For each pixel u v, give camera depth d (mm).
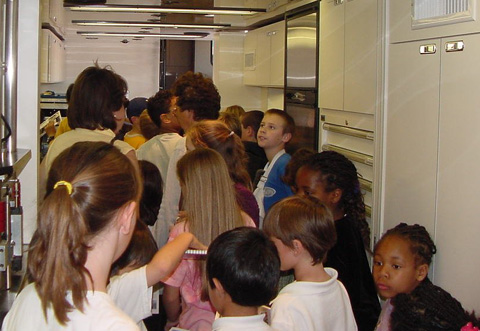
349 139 3404
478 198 2049
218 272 1486
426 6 2355
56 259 1033
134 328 1055
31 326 1087
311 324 1644
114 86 2344
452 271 2205
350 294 2145
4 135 2438
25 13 2764
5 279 2039
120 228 1126
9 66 2506
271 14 5031
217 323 1494
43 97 7160
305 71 4141
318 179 2240
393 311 1897
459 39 2141
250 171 3566
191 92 3072
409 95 2512
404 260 1979
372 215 2859
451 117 2197
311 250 1716
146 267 1572
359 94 3072
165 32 7004
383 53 2742
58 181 1088
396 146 2635
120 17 6148
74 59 7930
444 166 2246
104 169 1093
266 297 1490
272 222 1766
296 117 4395
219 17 5863
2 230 1916
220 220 2002
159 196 2531
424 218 2393
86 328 1040
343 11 3320
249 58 6449
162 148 3139
